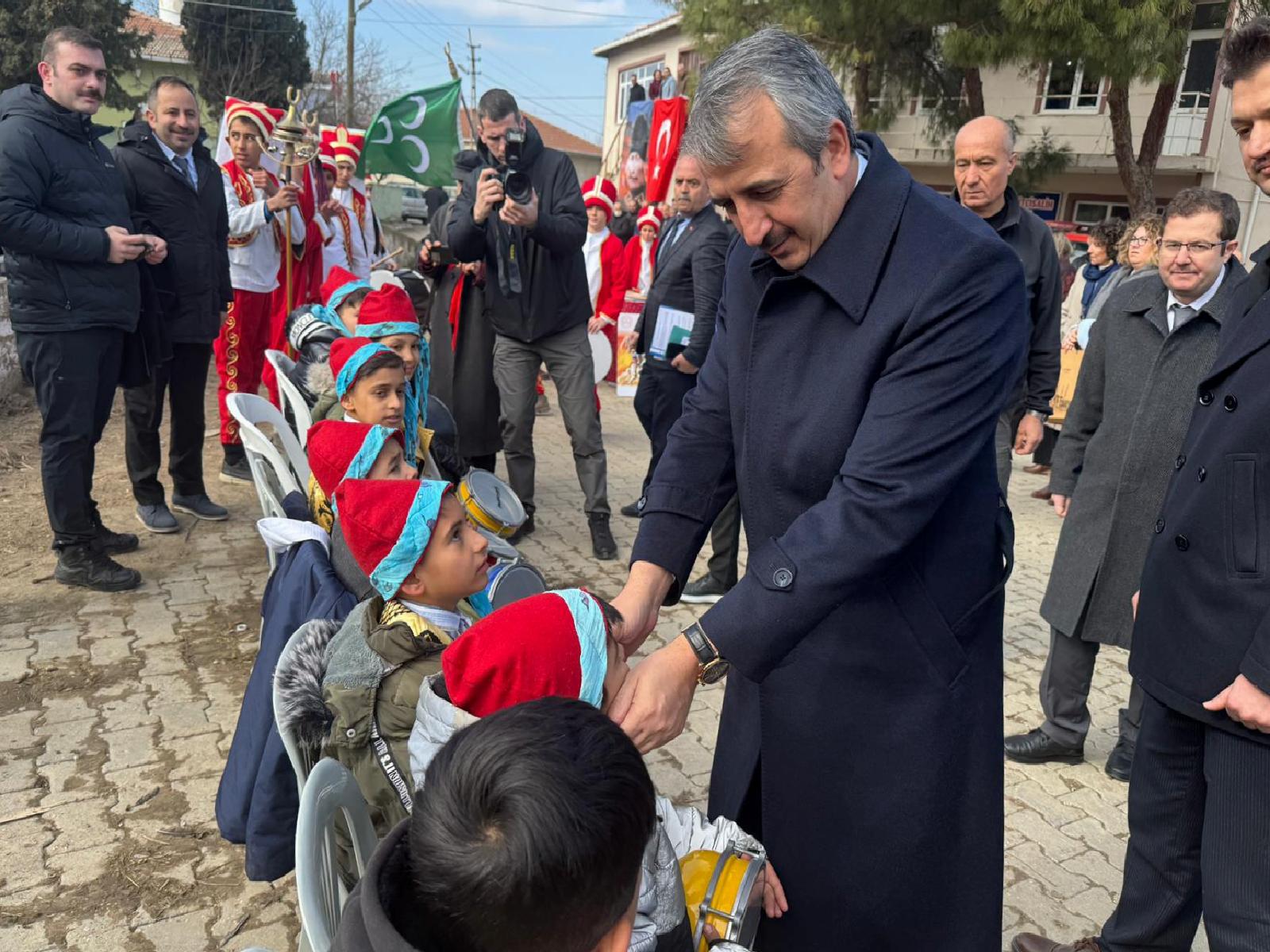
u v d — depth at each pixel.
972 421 1.46
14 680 3.48
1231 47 1.61
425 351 3.52
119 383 4.32
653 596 1.76
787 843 1.73
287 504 2.73
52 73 3.83
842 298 1.50
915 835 1.64
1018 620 4.51
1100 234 7.08
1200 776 1.88
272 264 5.72
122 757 3.05
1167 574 1.82
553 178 4.66
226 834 1.95
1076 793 3.11
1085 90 16.36
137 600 4.18
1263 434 1.65
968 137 3.54
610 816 0.84
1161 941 2.02
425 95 10.77
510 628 1.31
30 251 3.71
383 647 1.63
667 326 4.61
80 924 2.38
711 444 1.82
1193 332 2.72
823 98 1.37
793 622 1.44
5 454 6.03
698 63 17.33
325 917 1.33
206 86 31.89
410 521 1.77
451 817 0.84
